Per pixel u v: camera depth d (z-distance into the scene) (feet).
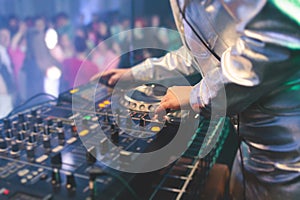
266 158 2.67
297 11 1.87
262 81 2.02
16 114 3.28
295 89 2.25
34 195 1.94
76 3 6.49
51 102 3.51
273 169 2.62
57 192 1.97
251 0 1.92
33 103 3.58
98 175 2.12
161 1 5.97
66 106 3.35
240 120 2.71
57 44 5.97
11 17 5.91
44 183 2.05
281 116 2.38
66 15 6.33
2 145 2.51
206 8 2.19
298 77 2.17
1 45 5.65
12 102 4.41
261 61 1.95
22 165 2.27
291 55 1.94
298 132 2.36
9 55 5.60
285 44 1.90
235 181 3.30
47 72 5.46
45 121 3.02
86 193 1.97
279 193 2.62
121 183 2.09
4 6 5.88
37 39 5.88
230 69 2.05
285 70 2.02
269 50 1.93
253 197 2.92
